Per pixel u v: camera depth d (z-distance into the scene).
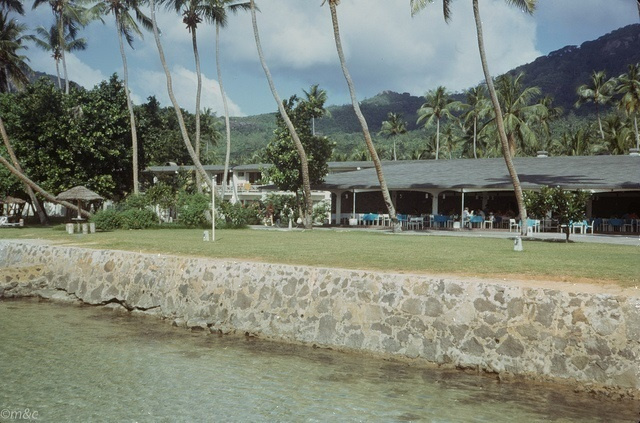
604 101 74.75
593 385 10.11
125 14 45.62
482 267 14.70
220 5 43.31
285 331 13.91
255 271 15.16
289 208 43.00
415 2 29.86
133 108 49.56
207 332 14.87
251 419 9.12
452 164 48.97
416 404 9.73
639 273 13.34
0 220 39.06
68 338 14.25
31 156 40.88
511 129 62.16
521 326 11.07
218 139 87.94
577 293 10.78
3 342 13.83
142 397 10.09
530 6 27.89
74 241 24.70
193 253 19.03
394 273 13.62
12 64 45.88
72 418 9.09
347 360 12.27
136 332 14.91
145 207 38.16
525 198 25.86
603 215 37.84
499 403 9.75
